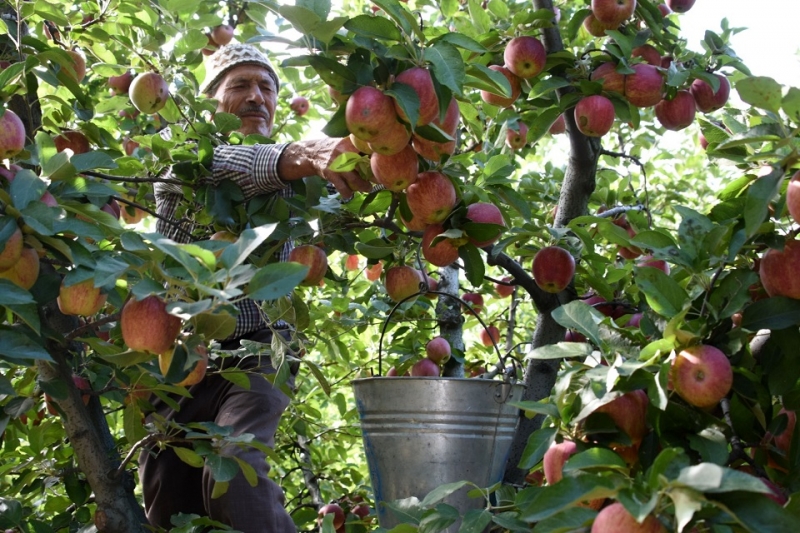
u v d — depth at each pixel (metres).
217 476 2.19
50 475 2.89
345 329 3.83
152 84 3.07
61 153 1.91
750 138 1.66
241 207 2.71
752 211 1.57
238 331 2.90
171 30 3.27
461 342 3.73
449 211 2.29
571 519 1.31
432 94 1.96
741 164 1.93
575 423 1.68
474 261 2.49
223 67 3.60
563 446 1.66
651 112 4.71
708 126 2.19
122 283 2.28
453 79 1.91
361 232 2.84
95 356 2.44
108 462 2.40
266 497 2.58
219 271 1.57
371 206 2.61
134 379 2.44
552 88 2.71
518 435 2.97
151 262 1.77
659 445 1.67
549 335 3.03
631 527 1.21
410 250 2.96
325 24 1.93
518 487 2.77
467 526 1.75
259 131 3.65
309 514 3.69
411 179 2.19
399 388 2.40
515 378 3.14
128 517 2.41
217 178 2.68
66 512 2.93
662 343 1.57
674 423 1.66
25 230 1.78
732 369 1.64
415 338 3.70
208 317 1.82
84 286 1.97
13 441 3.08
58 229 1.74
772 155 1.62
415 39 2.08
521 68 2.75
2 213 1.78
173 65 3.35
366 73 2.00
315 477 4.27
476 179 2.58
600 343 1.71
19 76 2.33
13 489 2.83
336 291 4.12
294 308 2.47
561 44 2.91
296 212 2.75
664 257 1.72
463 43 2.01
